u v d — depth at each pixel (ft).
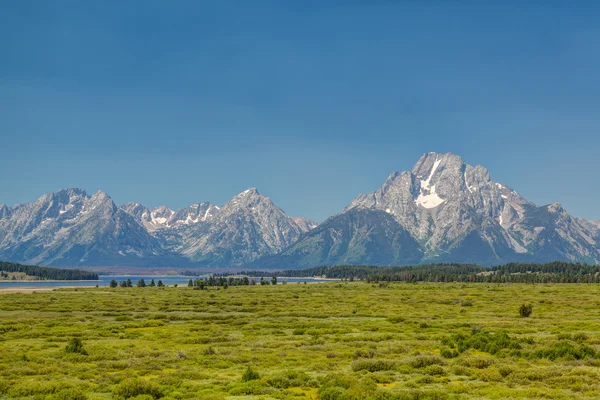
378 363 349.82
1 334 569.64
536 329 580.71
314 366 359.25
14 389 282.36
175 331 608.19
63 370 349.41
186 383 305.32
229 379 321.52
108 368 359.87
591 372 311.88
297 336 552.00
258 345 476.13
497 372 321.52
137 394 275.39
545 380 302.25
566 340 474.08
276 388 293.84
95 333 577.43
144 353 419.13
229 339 522.88
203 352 423.23
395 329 600.80
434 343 473.26
